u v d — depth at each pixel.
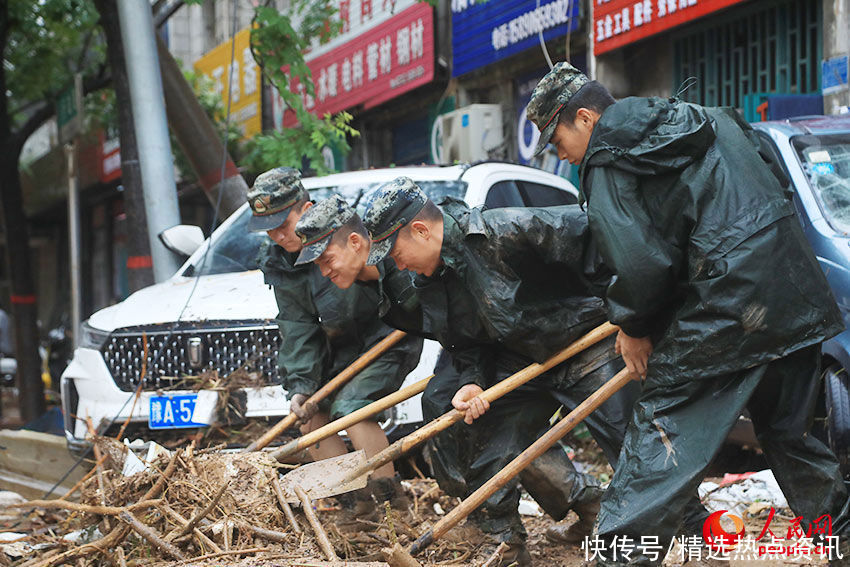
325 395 4.82
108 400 5.96
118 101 9.45
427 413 4.42
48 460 7.42
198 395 5.69
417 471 5.87
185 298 6.15
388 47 14.12
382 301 4.30
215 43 20.02
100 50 12.95
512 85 12.63
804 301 3.22
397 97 14.17
